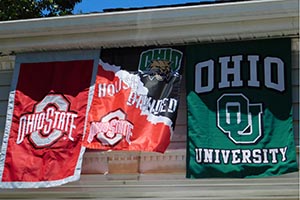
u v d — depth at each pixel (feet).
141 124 11.46
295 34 11.39
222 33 11.69
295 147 10.78
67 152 11.68
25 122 12.18
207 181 11.10
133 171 11.46
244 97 11.23
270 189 10.94
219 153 10.93
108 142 11.48
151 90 11.70
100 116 11.75
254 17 11.44
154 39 12.06
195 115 11.29
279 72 11.28
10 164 11.91
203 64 11.68
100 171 11.60
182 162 11.29
